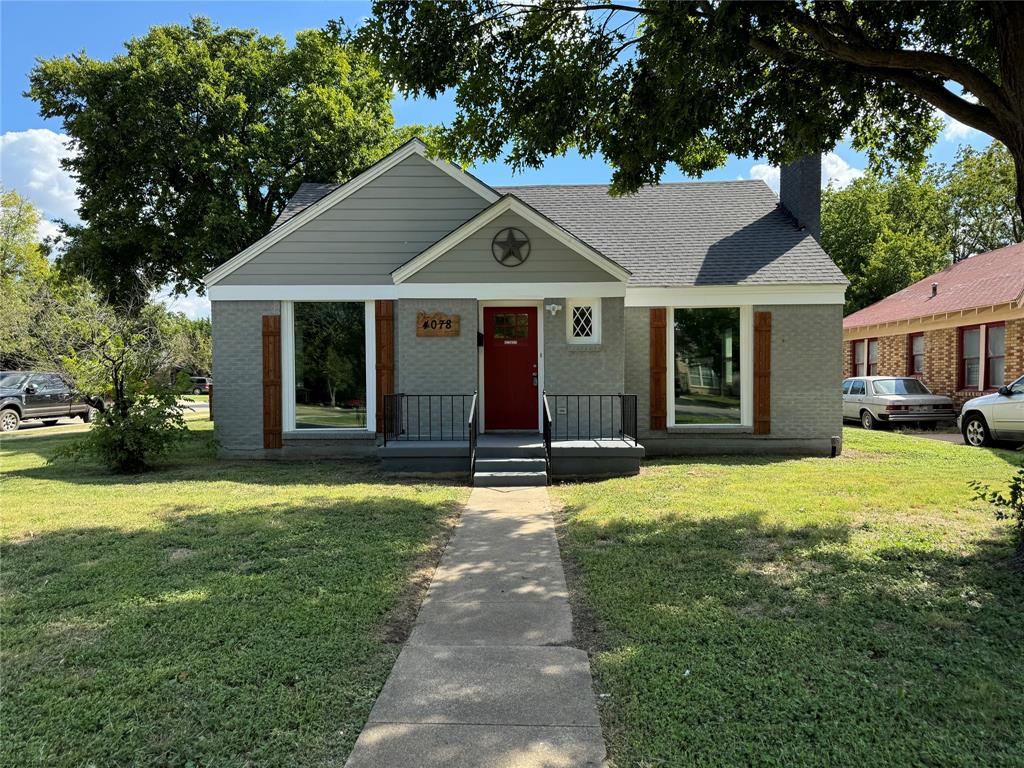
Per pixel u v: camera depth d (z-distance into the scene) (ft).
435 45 21.85
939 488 25.48
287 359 36.68
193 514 22.49
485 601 14.66
